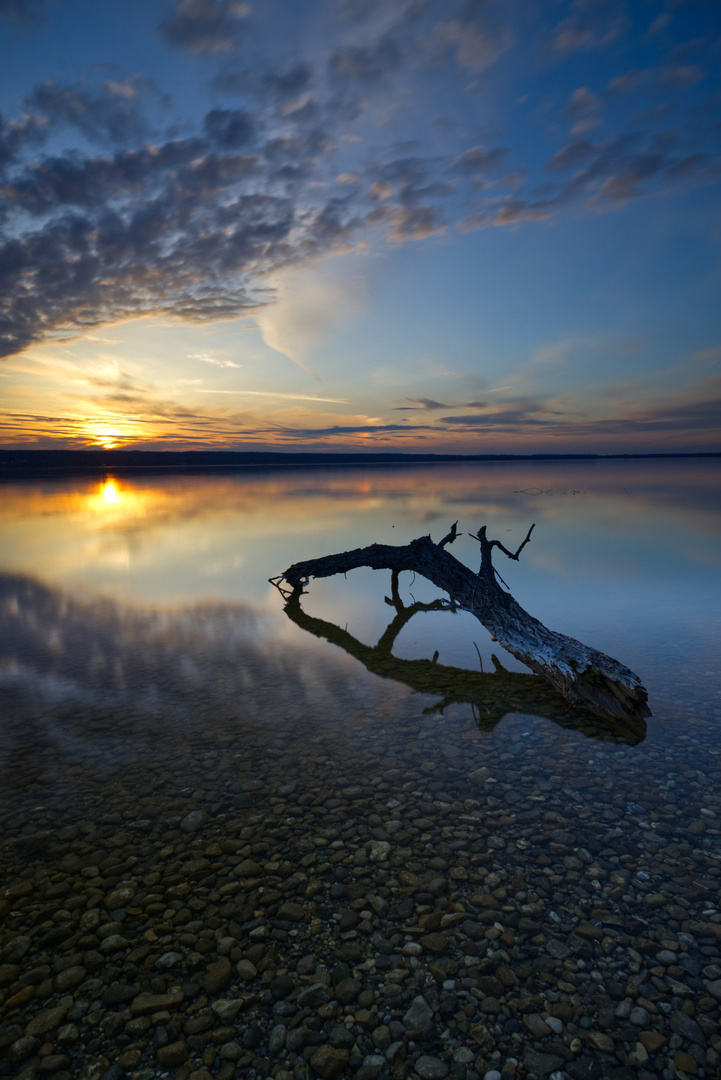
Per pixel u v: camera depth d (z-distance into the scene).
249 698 8.35
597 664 7.96
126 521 33.09
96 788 5.92
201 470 150.38
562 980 3.53
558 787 5.77
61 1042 3.21
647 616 11.91
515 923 4.00
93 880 4.55
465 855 4.74
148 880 4.54
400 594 15.98
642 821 5.14
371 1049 3.13
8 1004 3.46
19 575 18.02
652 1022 3.24
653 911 4.07
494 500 45.88
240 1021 3.32
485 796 5.65
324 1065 3.04
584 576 16.08
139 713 7.80
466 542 23.95
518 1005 3.37
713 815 5.19
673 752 6.41
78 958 3.78
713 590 14.12
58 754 6.66
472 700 8.27
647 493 51.94
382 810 5.44
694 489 57.06
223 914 4.16
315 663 9.98
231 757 6.56
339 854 4.80
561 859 4.66
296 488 66.69
